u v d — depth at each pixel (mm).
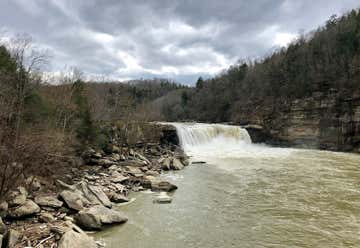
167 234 12109
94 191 16094
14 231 10219
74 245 9602
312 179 22797
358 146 42281
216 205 16188
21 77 19812
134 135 35406
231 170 26875
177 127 42531
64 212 13461
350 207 15781
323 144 47000
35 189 15305
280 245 11203
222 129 49656
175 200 17109
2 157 12508
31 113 19859
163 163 28062
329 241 11578
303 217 14289
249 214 14727
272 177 23625
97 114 35000
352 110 44250
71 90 28031
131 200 16984
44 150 15188
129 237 11695
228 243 11359
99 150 28844
